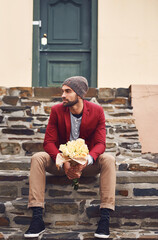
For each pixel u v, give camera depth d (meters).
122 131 3.32
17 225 2.11
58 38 5.13
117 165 2.58
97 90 3.89
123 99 3.78
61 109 2.23
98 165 2.10
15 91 3.83
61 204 2.13
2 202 2.14
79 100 2.19
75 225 2.12
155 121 3.64
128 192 2.31
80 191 2.29
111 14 4.91
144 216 2.12
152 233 2.00
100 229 1.87
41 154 2.07
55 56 5.14
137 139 3.30
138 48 4.88
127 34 4.90
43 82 5.09
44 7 5.14
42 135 3.12
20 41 4.85
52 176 2.30
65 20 5.15
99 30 4.89
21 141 3.02
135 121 3.63
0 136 3.07
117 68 4.87
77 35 5.15
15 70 4.81
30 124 3.31
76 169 1.97
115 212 2.11
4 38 4.81
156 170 2.56
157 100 3.68
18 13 4.86
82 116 2.19
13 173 2.40
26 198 2.28
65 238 1.89
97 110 2.23
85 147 1.93
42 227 1.93
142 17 4.91
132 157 3.11
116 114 3.56
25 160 2.66
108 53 4.88
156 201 2.23
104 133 2.24
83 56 5.16
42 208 1.95
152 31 4.90
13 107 3.46
